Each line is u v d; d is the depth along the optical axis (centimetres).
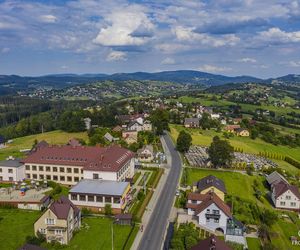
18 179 12656
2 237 8169
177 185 12850
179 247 7544
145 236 8556
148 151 16588
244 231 9212
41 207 10050
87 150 13275
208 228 9156
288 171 16862
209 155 16388
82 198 10244
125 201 10450
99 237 8344
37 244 7794
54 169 12656
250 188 13612
